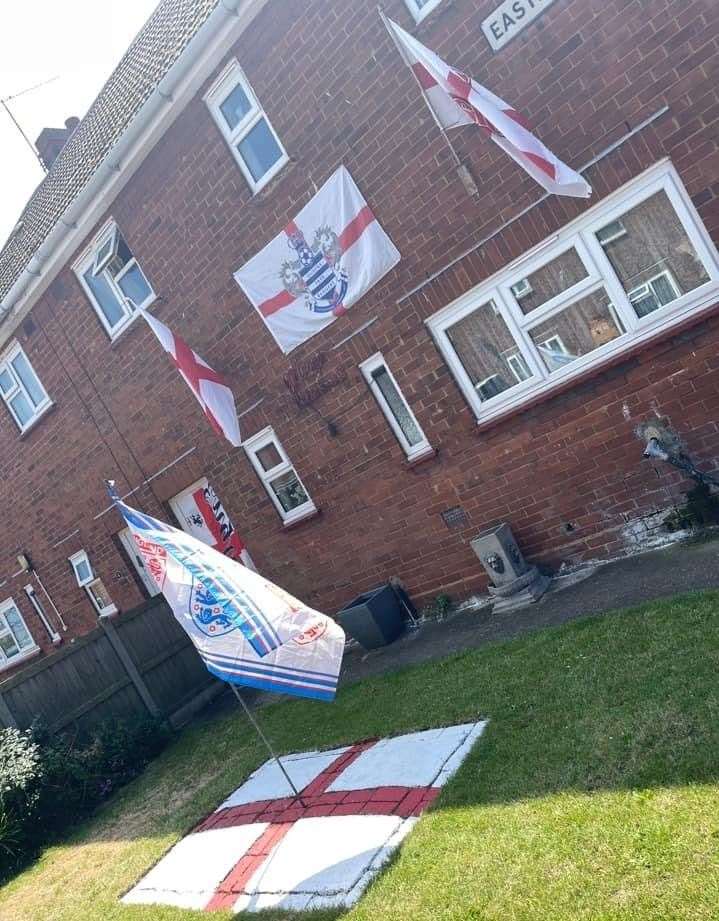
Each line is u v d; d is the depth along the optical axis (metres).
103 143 11.23
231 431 9.61
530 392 7.90
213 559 5.56
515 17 6.89
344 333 8.87
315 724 7.44
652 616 5.87
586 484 7.77
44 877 7.22
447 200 7.70
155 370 10.95
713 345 6.80
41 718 9.41
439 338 8.27
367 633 9.02
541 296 7.55
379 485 9.23
